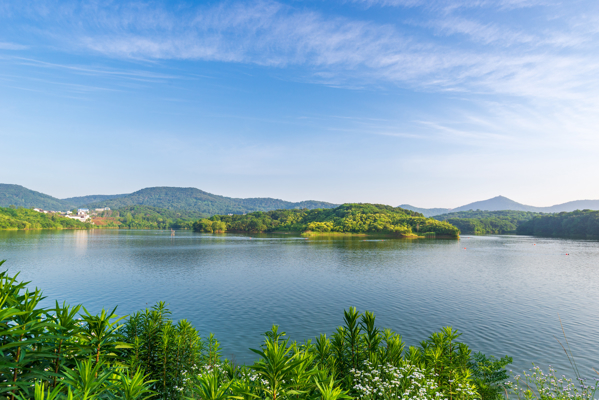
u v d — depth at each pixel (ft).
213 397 15.81
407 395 22.65
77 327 19.47
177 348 31.76
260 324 92.99
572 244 470.39
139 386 16.35
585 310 111.34
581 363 67.67
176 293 135.33
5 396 14.02
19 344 14.23
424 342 40.88
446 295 134.31
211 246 407.03
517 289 148.36
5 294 15.49
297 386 18.25
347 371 29.19
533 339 82.17
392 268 217.36
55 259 252.42
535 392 48.57
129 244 427.33
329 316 101.71
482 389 39.93
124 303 117.60
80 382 14.96
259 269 209.56
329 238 627.05
